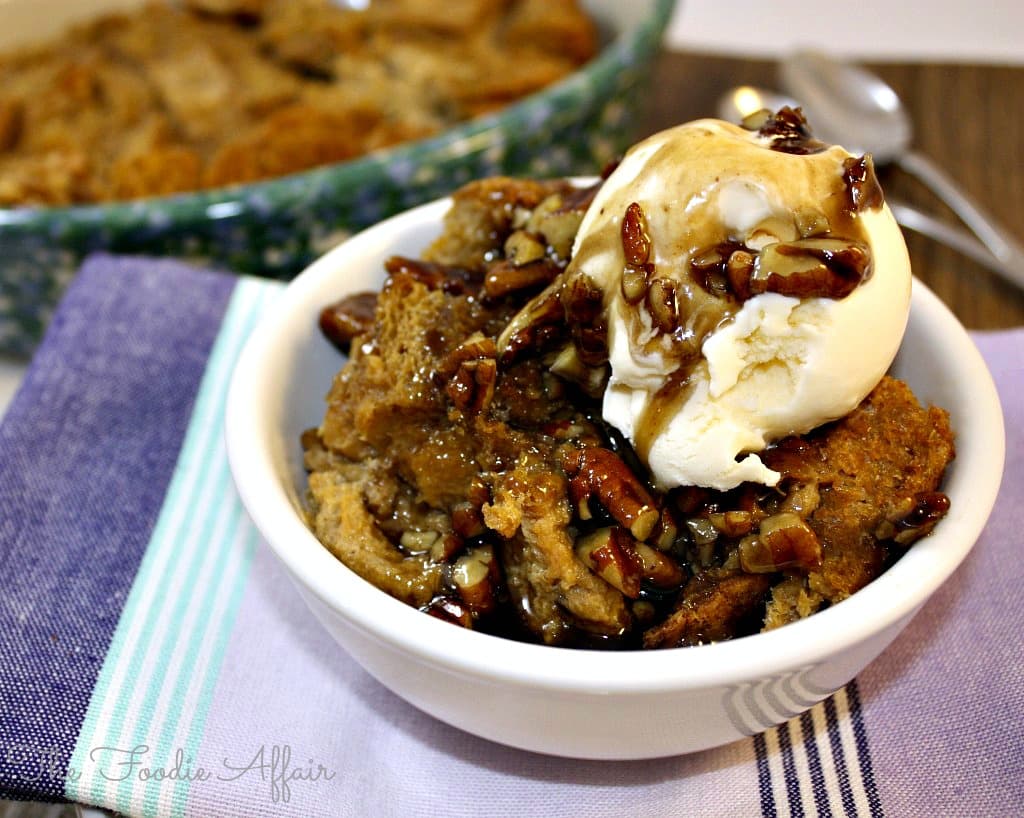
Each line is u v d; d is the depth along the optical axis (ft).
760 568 0.95
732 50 2.20
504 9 2.14
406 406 1.00
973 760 0.97
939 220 1.72
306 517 1.02
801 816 0.95
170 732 1.00
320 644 1.05
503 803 0.97
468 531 0.99
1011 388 1.16
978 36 2.19
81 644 1.04
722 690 0.86
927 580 0.89
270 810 0.96
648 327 0.93
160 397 1.22
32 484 1.16
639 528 0.95
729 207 0.93
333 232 1.60
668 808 0.96
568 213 1.03
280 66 2.05
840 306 0.91
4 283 1.57
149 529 1.13
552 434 1.00
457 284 1.07
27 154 1.83
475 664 0.86
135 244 1.52
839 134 1.84
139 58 2.04
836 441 0.97
